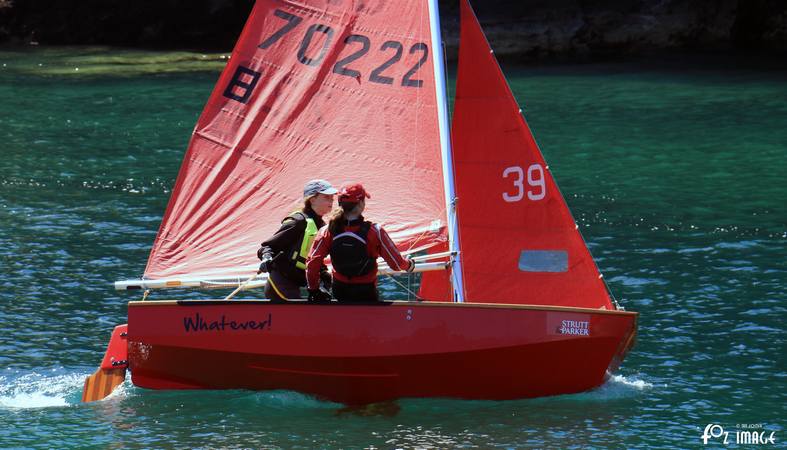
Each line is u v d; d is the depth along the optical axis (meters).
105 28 179.62
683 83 132.12
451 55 163.50
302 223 36.00
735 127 102.00
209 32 180.62
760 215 68.31
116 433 34.53
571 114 110.94
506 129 39.34
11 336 45.06
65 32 179.75
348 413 36.38
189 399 37.50
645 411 36.56
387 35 39.31
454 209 38.72
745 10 171.88
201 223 40.12
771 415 36.25
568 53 168.50
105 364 38.66
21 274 54.78
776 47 168.00
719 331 45.75
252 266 39.56
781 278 53.66
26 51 168.88
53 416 36.12
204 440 33.88
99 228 65.38
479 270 40.00
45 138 97.56
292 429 34.81
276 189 40.16
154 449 33.22
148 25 179.88
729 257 58.09
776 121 104.88
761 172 82.12
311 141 40.06
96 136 98.94
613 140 96.44
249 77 40.44
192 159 40.41
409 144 39.09
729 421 35.75
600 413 36.41
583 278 39.19
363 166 39.62
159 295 52.34
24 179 79.88
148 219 67.94
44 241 61.84
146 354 36.75
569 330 36.59
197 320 36.16
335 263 35.22
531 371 37.12
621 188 77.56
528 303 39.75
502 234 39.75
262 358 36.34
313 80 40.03
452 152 39.62
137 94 124.94
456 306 35.88
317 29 40.06
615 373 40.72
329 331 35.78
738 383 39.53
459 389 37.25
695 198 73.81
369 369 36.16
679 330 46.00
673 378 40.16
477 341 36.03
